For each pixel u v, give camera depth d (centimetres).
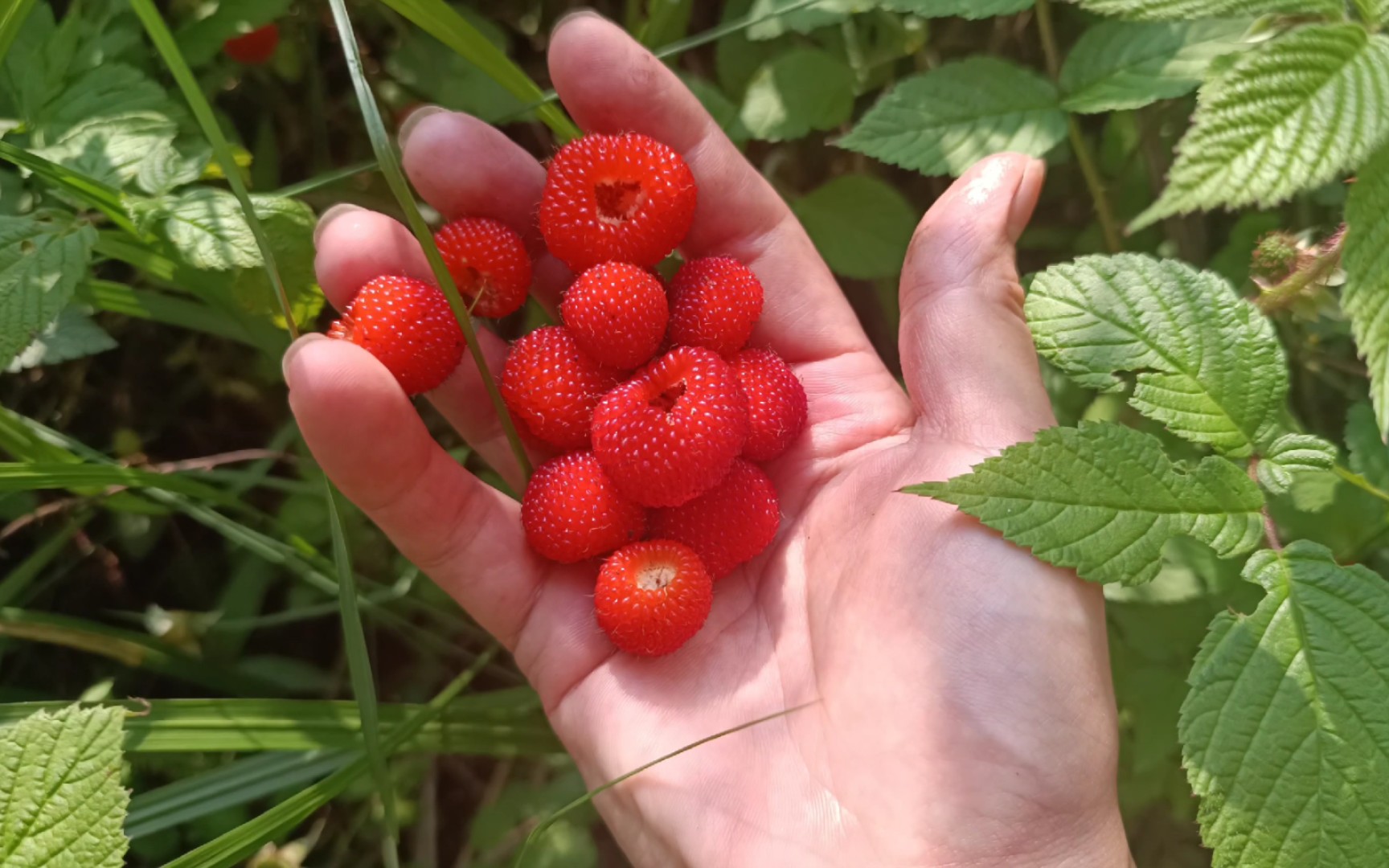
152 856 21
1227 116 11
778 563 17
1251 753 11
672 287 18
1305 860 11
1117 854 13
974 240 15
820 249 21
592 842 20
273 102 25
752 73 22
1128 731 18
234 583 23
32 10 18
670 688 16
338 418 14
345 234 17
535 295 20
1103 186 22
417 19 16
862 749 14
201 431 25
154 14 12
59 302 15
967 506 13
